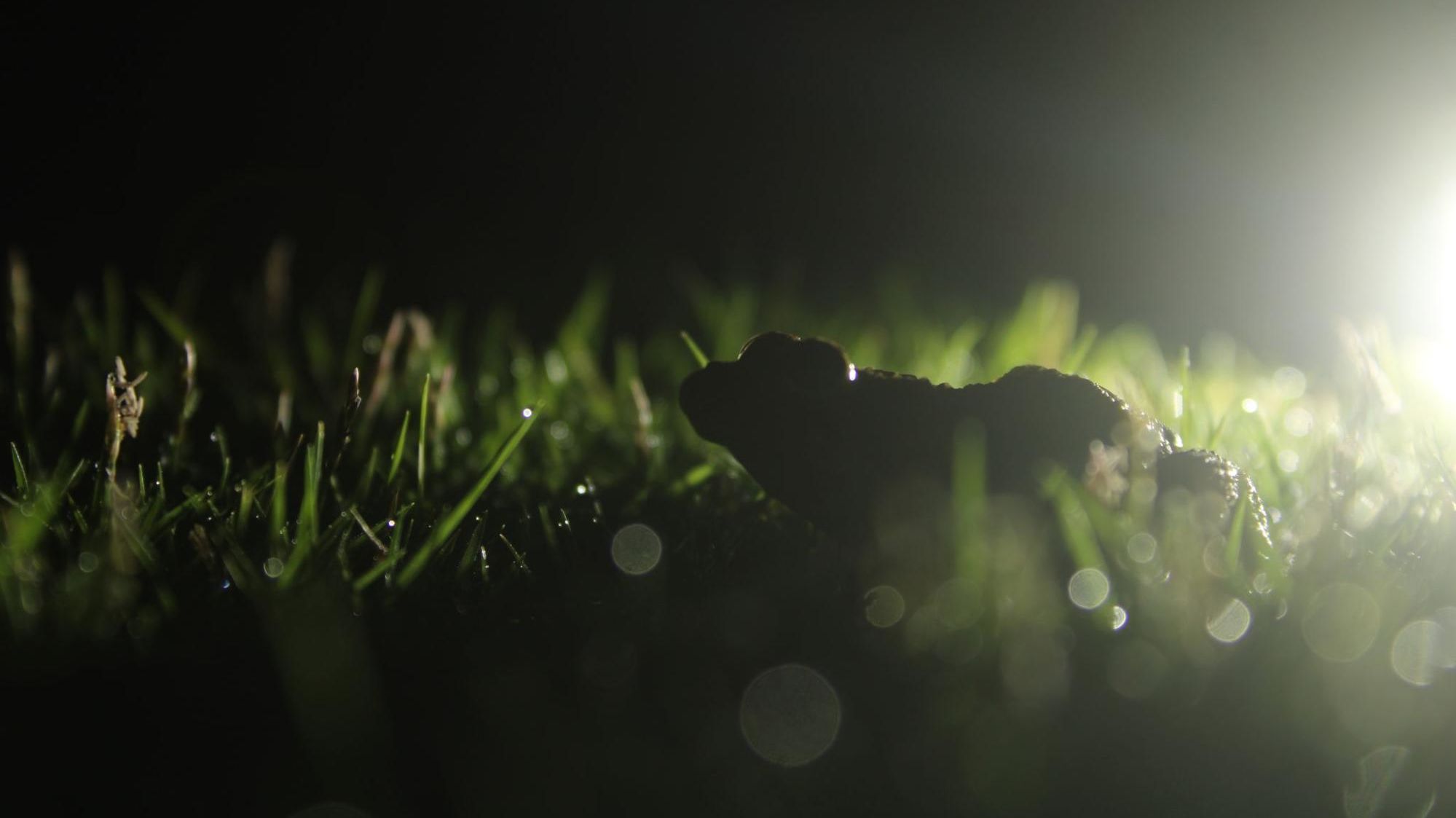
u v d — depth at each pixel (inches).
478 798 8.9
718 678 9.9
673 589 11.1
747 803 9.0
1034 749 9.3
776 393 10.6
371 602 10.6
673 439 14.5
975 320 21.9
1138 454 10.6
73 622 10.0
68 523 11.4
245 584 10.4
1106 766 9.3
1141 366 17.6
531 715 9.5
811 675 9.9
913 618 10.3
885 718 9.6
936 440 10.6
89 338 16.1
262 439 14.1
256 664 9.9
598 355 19.9
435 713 9.6
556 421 15.1
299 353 17.0
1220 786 9.2
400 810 8.9
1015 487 10.5
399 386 15.1
